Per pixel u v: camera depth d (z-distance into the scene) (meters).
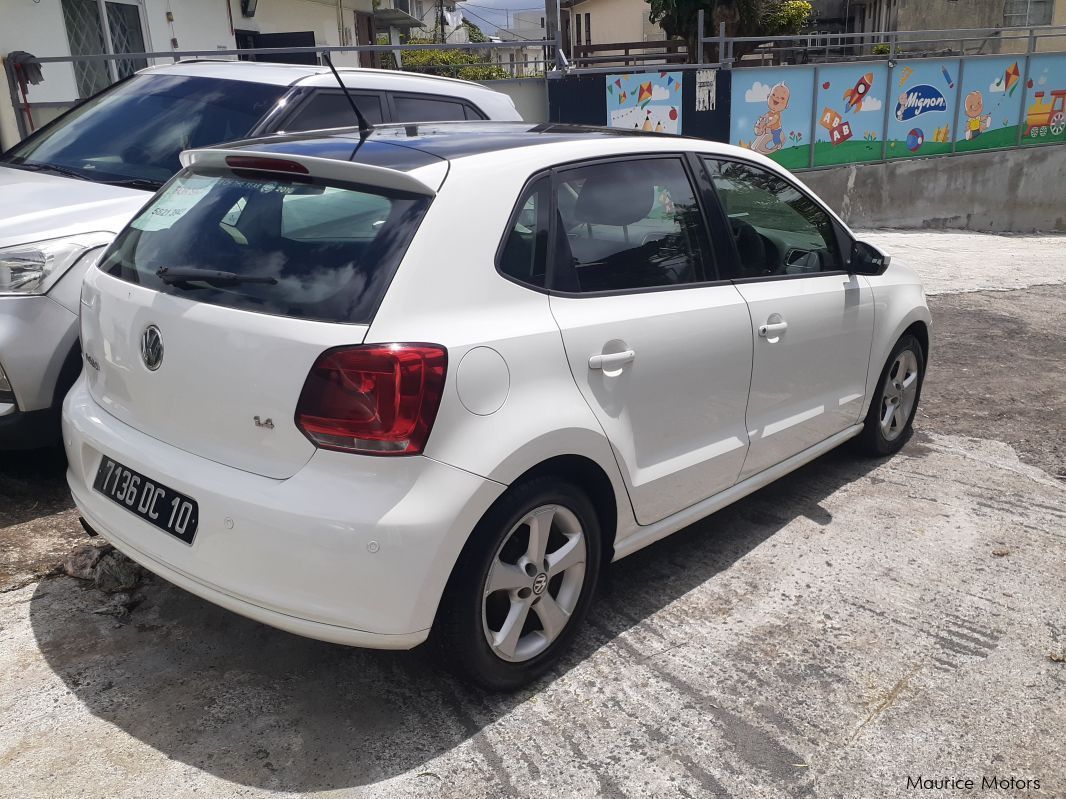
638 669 3.14
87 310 3.18
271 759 2.66
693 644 3.30
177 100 5.67
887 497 4.60
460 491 2.54
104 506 2.95
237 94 5.61
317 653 3.18
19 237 4.04
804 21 23.38
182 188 3.21
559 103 13.03
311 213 2.79
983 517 4.39
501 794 2.55
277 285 2.65
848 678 3.12
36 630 3.24
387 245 2.62
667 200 3.52
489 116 6.74
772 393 3.90
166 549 2.70
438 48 10.12
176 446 2.77
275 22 16.14
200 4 13.52
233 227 2.89
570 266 3.05
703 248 3.62
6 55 10.06
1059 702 3.02
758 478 3.95
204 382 2.64
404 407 2.45
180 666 3.08
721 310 3.54
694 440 3.50
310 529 2.42
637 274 3.29
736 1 19.61
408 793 2.54
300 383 2.46
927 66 15.28
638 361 3.15
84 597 3.46
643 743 2.78
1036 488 4.73
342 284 2.58
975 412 5.91
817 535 4.18
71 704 2.86
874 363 4.66
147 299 2.84
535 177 3.01
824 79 14.44
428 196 2.71
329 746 2.72
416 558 2.47
